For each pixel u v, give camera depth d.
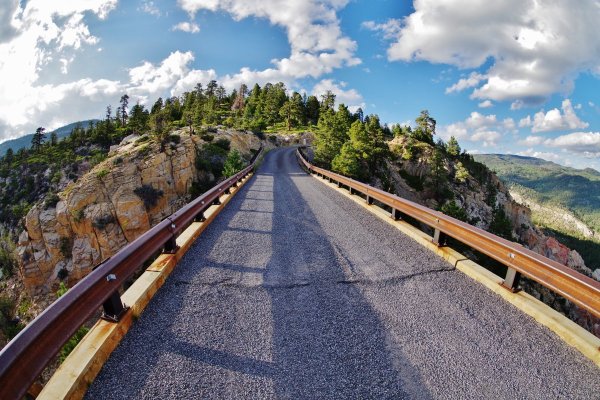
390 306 4.02
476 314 3.84
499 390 2.71
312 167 25.56
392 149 88.44
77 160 86.38
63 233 40.78
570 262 97.88
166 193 45.53
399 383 2.77
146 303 4.05
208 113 78.69
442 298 4.22
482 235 4.60
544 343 3.31
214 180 50.81
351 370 2.93
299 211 9.85
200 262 5.47
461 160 109.25
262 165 38.06
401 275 4.91
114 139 101.88
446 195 80.94
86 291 2.94
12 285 46.94
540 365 3.01
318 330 3.53
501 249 4.31
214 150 52.56
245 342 3.32
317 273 5.01
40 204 40.97
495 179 112.56
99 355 2.93
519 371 2.93
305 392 2.67
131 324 3.61
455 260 5.23
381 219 8.63
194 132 55.44
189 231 6.84
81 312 2.91
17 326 41.50
